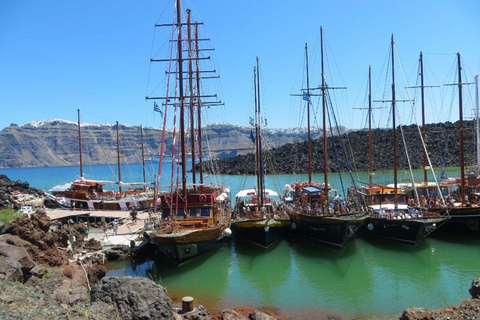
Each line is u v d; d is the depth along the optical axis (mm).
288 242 36062
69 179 159125
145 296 16797
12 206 43938
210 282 26391
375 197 38656
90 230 39344
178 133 37594
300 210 37219
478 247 32375
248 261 30781
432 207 36125
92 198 54594
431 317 16953
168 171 137000
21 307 13969
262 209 37125
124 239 34250
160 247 29312
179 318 17906
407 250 32156
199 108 47531
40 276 19234
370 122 48438
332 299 23047
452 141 113625
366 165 112562
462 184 36062
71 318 14047
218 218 33875
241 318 19234
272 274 27828
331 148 125688
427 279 25781
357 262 29797
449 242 33969
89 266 25438
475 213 33562
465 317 16609
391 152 116188
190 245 28719
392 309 21328
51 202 58281
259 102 40156
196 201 33000
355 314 20844
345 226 31359
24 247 21391
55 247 24734
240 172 127125
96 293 17094
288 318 20531
